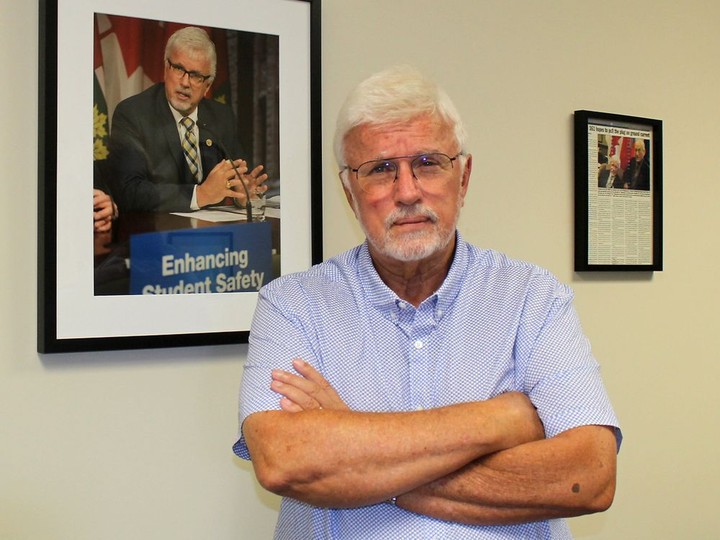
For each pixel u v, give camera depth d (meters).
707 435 2.43
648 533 2.31
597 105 2.25
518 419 1.24
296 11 1.80
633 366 2.30
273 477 1.18
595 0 2.25
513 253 2.11
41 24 1.56
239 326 1.76
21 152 1.57
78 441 1.63
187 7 1.69
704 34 2.45
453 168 1.34
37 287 1.59
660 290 2.35
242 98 1.76
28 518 1.58
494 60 2.08
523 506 1.20
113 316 1.63
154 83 1.66
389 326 1.38
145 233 1.66
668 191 2.38
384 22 1.94
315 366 1.36
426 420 1.19
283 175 1.80
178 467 1.73
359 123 1.33
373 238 1.34
